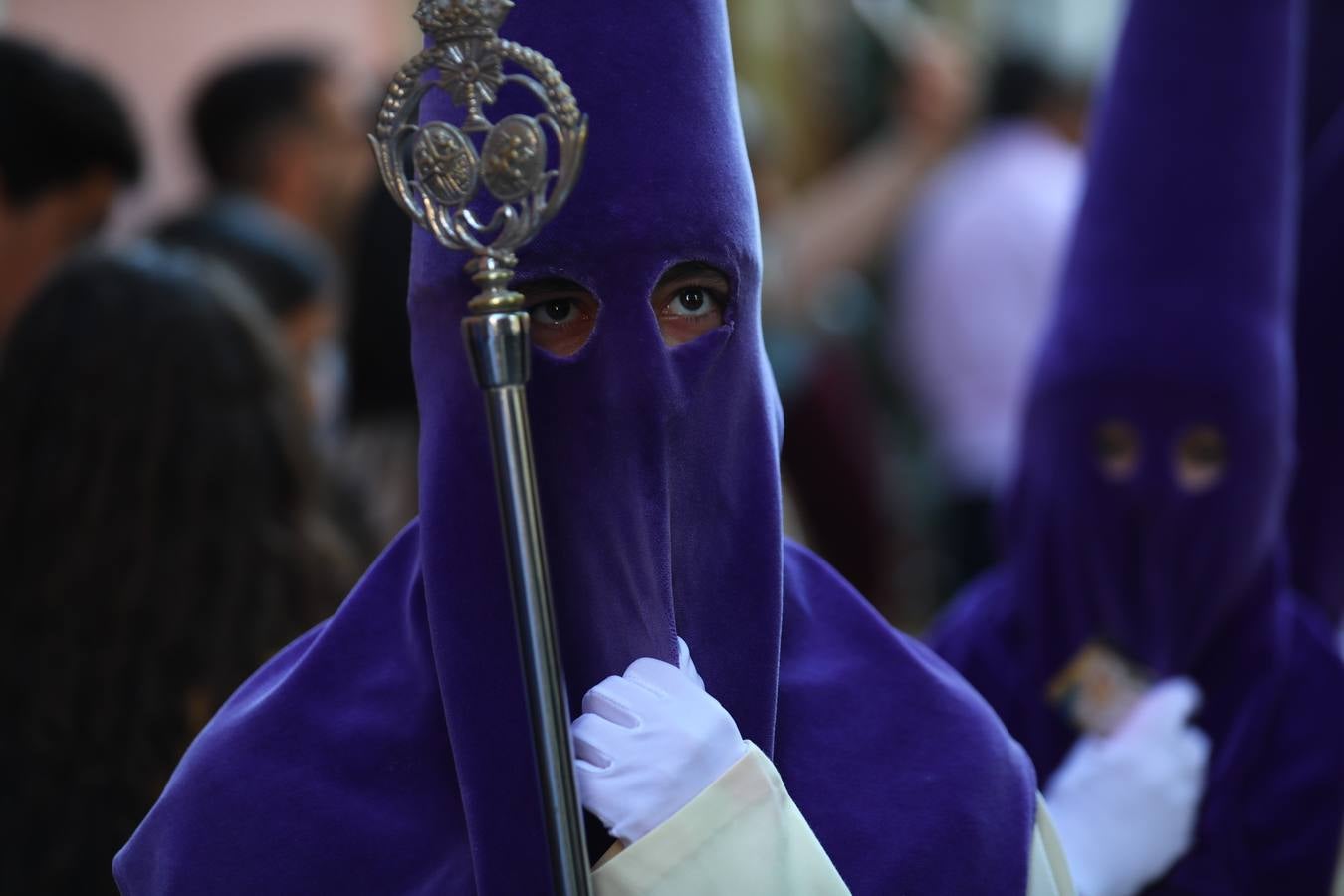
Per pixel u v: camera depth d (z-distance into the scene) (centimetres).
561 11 646
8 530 898
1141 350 1015
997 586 1119
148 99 2058
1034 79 2061
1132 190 1030
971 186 2038
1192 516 1015
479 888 654
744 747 667
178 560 895
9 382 919
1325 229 1187
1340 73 1209
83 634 877
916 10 3086
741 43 2923
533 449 646
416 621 698
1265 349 1014
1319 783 984
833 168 2961
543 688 580
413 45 2267
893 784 709
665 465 661
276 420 946
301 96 1513
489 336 575
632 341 649
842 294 2189
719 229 655
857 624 750
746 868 645
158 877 682
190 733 881
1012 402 1997
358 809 678
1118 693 1030
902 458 2167
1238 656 1023
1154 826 977
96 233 1273
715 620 691
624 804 650
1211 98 1015
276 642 911
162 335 917
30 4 1994
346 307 1339
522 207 584
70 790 859
